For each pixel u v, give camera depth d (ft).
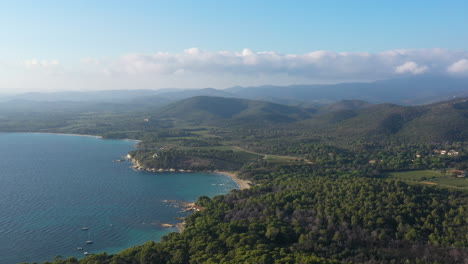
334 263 505.25
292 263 488.44
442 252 563.48
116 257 558.56
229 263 491.72
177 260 545.44
